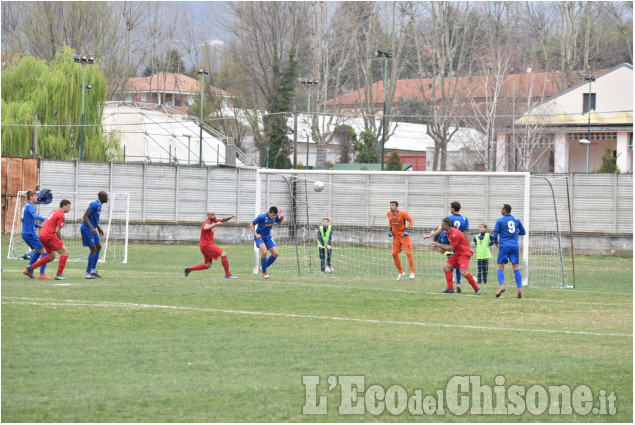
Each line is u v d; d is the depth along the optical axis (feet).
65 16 268.41
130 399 32.50
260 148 262.06
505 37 291.58
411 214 158.61
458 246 73.10
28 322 49.16
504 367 40.47
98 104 187.52
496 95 214.48
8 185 143.54
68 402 31.68
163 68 341.82
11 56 236.84
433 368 39.93
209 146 231.91
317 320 54.65
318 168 210.59
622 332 52.54
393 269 110.01
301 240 163.12
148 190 156.35
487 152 208.95
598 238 146.20
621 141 233.35
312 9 265.34
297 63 257.55
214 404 32.22
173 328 49.26
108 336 45.73
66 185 148.36
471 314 60.03
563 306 65.62
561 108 239.91
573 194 149.48
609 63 308.60
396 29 279.90
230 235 160.56
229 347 43.80
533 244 150.82
